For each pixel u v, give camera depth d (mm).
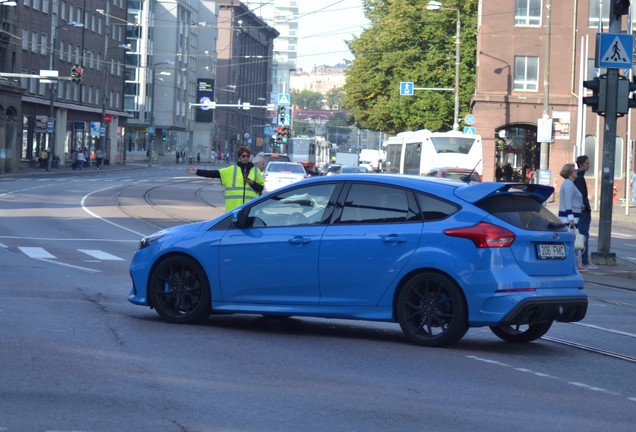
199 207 39812
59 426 6371
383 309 10188
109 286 14883
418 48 71062
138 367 8406
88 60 94250
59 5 85188
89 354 8906
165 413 6828
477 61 62781
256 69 164250
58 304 12367
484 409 7348
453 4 69500
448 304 9945
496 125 62344
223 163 139500
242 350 9523
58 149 87625
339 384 8047
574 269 10406
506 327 11016
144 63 120500
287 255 10531
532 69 62250
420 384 8195
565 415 7270
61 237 24719
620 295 16922
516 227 9922
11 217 30688
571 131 61219
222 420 6684
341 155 101000
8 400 7039
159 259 11195
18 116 72188
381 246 10164
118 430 6332
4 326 10312
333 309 10375
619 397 8055
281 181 47812
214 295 10922
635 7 51562
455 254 9828
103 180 64875
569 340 11258
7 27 72000
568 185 19953
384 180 10422
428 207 10133
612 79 20281
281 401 7332
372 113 74875
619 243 32562
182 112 130625
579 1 61250
